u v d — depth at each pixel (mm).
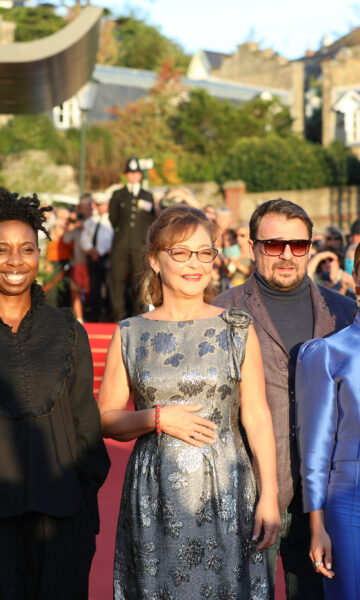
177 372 2648
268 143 33250
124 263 9422
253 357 2732
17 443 2445
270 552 2896
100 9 9266
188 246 2701
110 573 3939
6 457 2430
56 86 10867
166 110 36719
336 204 30562
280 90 50938
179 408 2607
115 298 9516
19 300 2555
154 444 2637
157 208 9570
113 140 31719
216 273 8328
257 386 2730
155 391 2654
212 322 2719
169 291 2771
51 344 2541
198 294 2736
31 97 10984
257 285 3117
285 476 2914
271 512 2604
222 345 2682
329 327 3035
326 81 42875
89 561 2586
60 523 2484
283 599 3709
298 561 3029
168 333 2711
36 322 2555
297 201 31219
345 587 2570
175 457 2586
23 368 2479
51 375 2500
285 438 2934
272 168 32406
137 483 2639
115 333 2799
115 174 29938
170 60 38219
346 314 3088
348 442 2615
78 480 2590
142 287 2895
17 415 2436
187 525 2547
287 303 3076
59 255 10086
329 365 2697
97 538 4309
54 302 9992
